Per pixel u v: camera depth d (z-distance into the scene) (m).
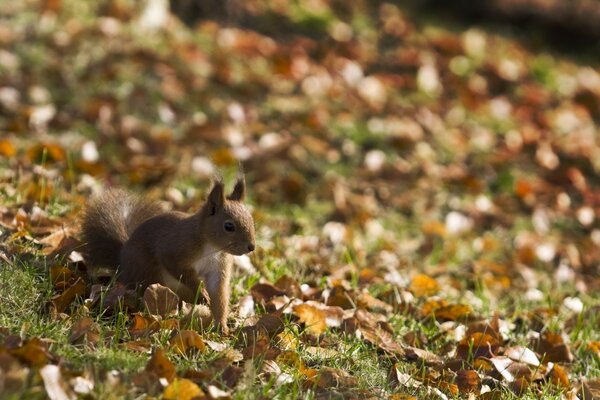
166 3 18.00
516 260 11.70
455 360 7.23
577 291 10.26
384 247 10.97
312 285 8.59
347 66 17.33
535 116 17.61
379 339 7.51
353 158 14.09
